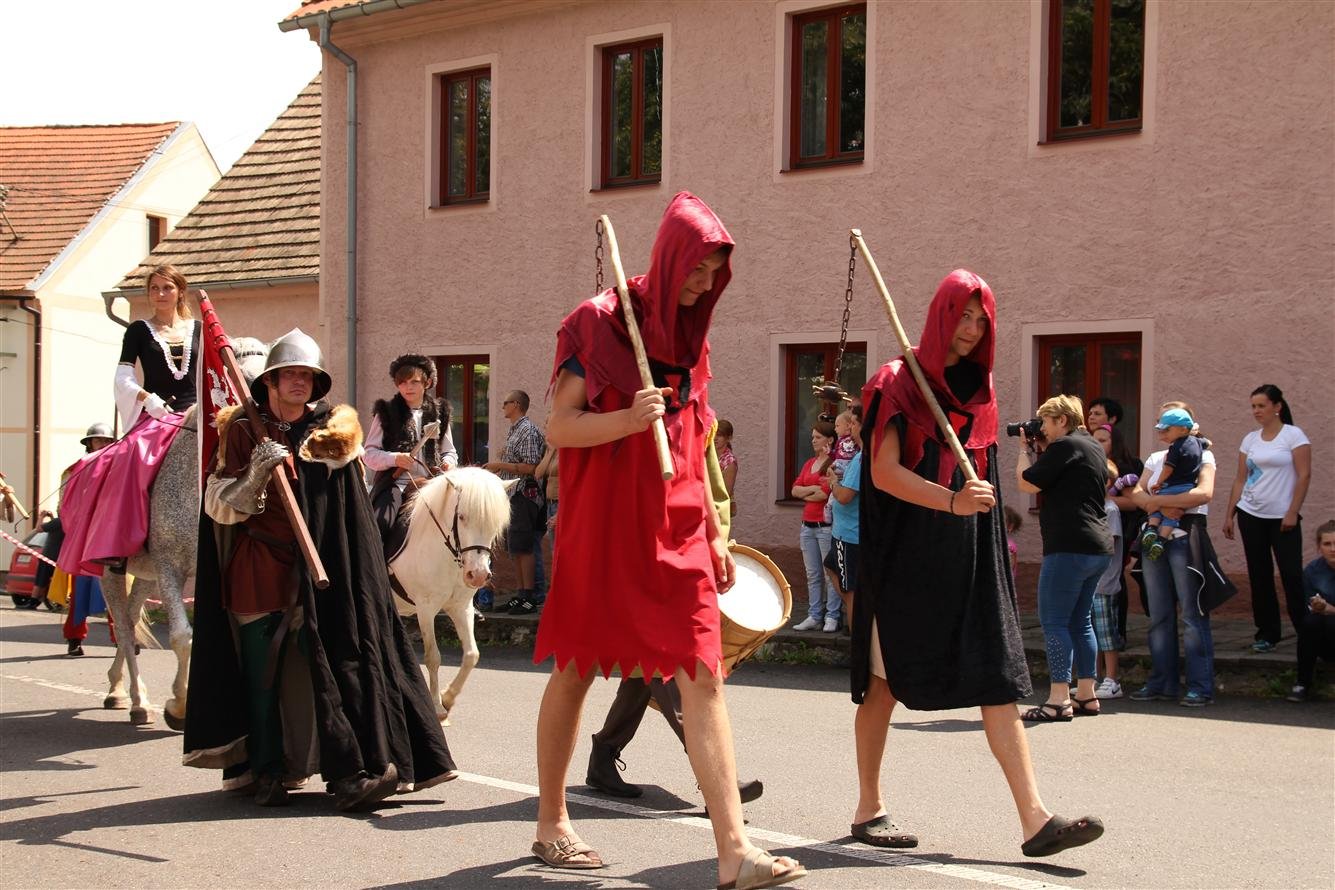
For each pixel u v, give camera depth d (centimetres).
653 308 464
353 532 650
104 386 3206
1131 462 1105
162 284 880
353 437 644
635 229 1678
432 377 980
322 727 625
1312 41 1238
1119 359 1356
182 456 801
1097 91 1371
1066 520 896
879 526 539
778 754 786
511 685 1090
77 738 842
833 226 1518
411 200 1886
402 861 557
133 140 3416
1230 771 740
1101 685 990
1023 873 534
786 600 617
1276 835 604
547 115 1756
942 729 865
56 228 3180
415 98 1881
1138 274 1327
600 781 676
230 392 661
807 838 589
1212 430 1288
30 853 573
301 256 2228
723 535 568
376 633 645
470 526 870
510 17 1783
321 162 1973
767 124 1569
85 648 1390
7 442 3042
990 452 542
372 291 1920
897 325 537
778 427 1559
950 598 527
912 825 613
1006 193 1402
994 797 671
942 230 1445
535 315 1770
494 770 741
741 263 1584
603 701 986
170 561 807
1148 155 1322
